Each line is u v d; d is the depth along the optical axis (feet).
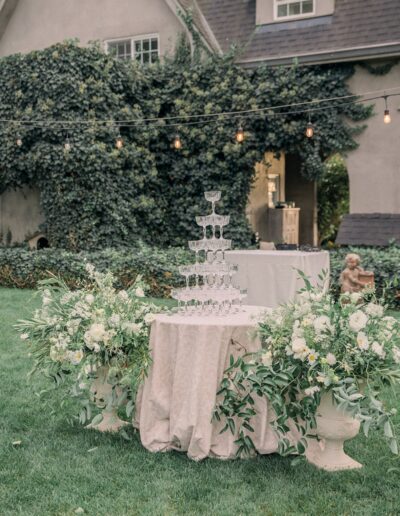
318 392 12.76
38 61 44.14
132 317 14.79
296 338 12.87
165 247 48.24
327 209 61.67
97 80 44.21
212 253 15.98
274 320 13.53
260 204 54.29
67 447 14.64
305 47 44.24
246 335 14.03
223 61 45.44
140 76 46.42
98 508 11.65
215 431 13.97
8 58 45.37
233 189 45.70
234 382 13.78
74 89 43.16
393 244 41.04
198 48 46.96
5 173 46.96
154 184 47.62
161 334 14.43
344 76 43.70
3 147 45.57
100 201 43.60
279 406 13.04
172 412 14.14
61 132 43.50
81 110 43.52
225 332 13.82
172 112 47.37
